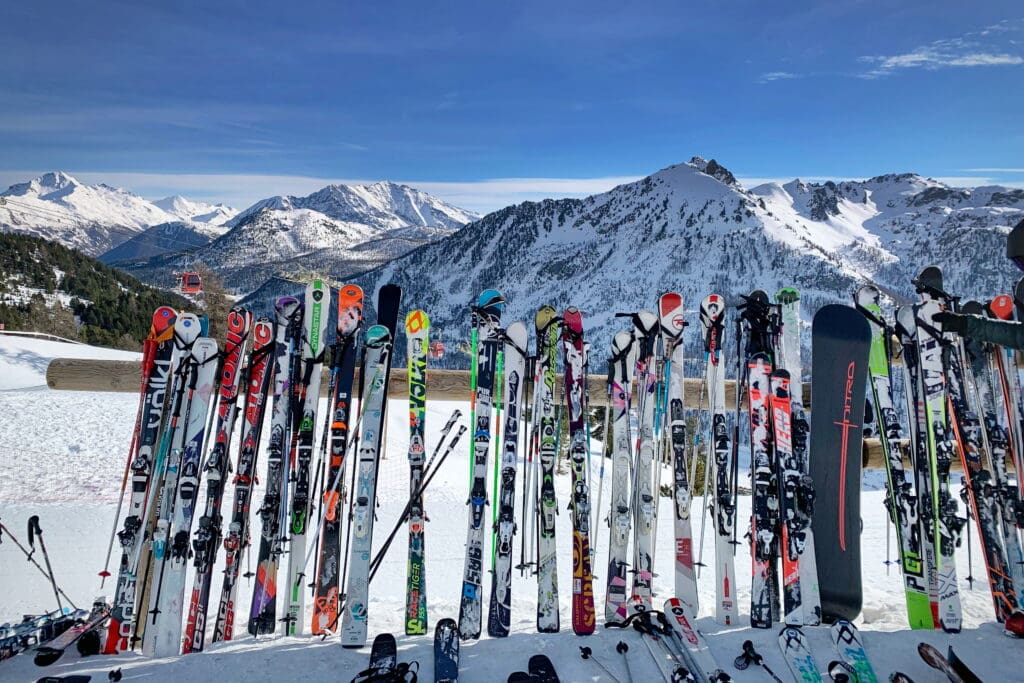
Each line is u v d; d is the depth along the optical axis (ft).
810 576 10.44
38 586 18.75
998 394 12.64
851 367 11.30
